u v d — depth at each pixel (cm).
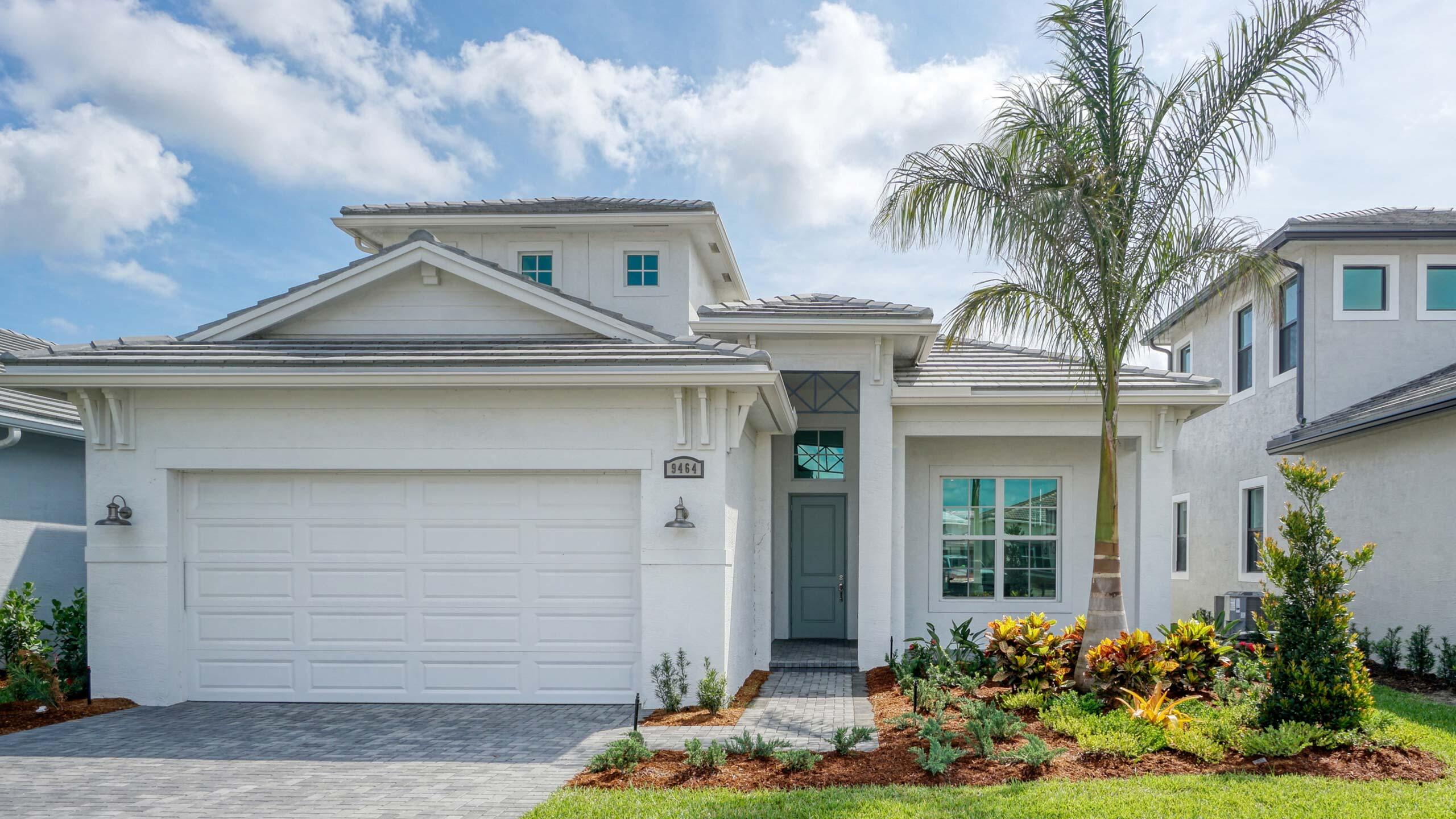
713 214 1352
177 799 575
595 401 870
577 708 859
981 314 856
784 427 1126
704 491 853
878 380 1123
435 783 607
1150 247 812
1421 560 1130
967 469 1296
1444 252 1373
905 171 843
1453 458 1071
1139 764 621
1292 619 689
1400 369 1369
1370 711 689
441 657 887
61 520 1196
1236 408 1684
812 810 523
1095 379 1009
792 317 1088
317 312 1012
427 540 895
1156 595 1154
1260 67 793
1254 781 571
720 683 827
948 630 1276
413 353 891
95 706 851
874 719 805
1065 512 1277
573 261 1405
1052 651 843
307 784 606
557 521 888
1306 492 703
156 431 888
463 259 976
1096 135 836
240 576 899
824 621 1355
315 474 900
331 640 893
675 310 1388
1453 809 517
